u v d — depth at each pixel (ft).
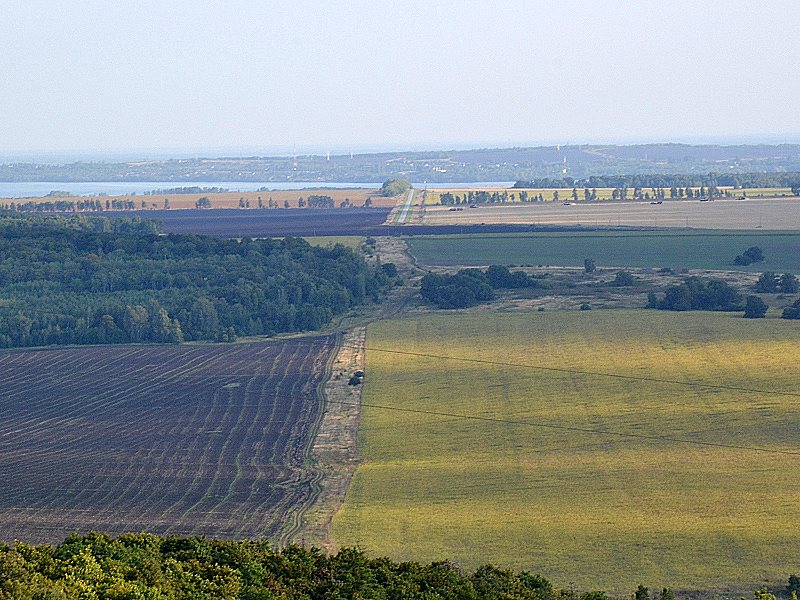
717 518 559.38
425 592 381.60
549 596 407.03
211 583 364.99
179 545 409.28
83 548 380.99
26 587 321.32
